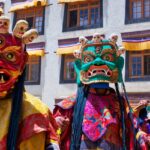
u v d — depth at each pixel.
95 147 4.71
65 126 4.80
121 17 17.09
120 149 4.80
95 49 5.10
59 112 4.98
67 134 4.93
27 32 3.34
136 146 4.99
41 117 3.25
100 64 4.99
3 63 3.21
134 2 16.98
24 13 20.31
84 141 4.76
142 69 16.39
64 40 18.53
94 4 18.16
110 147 4.73
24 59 3.39
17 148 3.13
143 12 16.70
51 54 18.80
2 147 3.05
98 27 17.64
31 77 19.28
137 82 16.27
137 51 16.66
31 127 3.15
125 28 16.88
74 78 18.05
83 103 4.96
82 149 4.73
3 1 21.12
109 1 17.53
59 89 18.30
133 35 16.64
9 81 3.24
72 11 18.75
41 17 19.66
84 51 5.17
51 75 18.64
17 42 3.31
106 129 4.77
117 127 4.88
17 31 3.32
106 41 5.15
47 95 18.58
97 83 5.02
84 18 18.36
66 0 18.59
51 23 19.09
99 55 5.07
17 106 3.22
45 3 19.36
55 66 18.59
